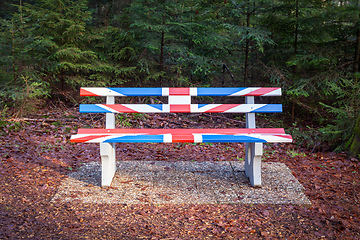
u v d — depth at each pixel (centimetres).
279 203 333
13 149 490
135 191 358
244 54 947
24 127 625
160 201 334
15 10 1064
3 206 308
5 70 734
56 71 787
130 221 294
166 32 834
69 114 727
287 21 745
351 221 301
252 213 314
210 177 403
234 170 429
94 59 835
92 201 330
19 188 353
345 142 530
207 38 841
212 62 895
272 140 343
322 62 726
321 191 368
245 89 392
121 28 859
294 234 279
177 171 421
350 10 682
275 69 750
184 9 891
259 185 374
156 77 840
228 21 875
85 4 823
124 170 422
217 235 274
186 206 326
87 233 271
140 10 796
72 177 395
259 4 790
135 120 723
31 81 756
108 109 376
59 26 802
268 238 271
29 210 305
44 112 732
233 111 387
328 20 717
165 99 864
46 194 345
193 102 879
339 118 589
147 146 572
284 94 778
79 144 562
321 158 503
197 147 572
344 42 751
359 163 463
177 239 267
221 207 325
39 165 433
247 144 405
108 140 332
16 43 726
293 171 437
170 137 340
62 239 260
